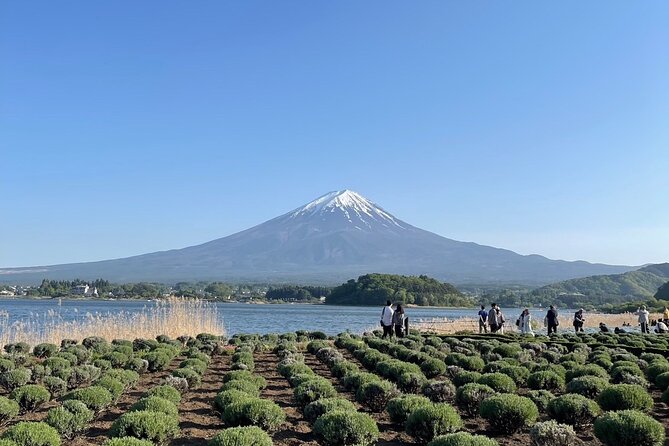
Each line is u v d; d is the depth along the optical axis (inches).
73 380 676.7
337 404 490.3
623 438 418.6
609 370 773.3
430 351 945.5
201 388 689.0
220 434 373.7
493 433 488.7
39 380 707.4
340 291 7396.7
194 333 1407.5
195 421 514.9
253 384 594.2
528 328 1547.7
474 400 537.6
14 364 791.7
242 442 366.3
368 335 1362.0
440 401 581.0
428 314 5344.5
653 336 1378.0
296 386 613.9
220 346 1070.4
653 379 745.0
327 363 881.5
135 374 684.7
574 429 493.7
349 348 1057.5
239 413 459.5
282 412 474.6
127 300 6983.3
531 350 979.9
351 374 658.2
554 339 1341.0
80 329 1310.3
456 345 1125.7
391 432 490.3
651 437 416.2
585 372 689.0
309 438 469.7
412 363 781.3
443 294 7224.4
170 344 1048.2
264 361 944.3
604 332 1608.0
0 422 489.7
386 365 742.5
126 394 641.6
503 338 1355.8
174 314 1439.5
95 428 490.3
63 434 446.6
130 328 1341.0
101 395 528.4
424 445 448.1
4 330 1334.9
